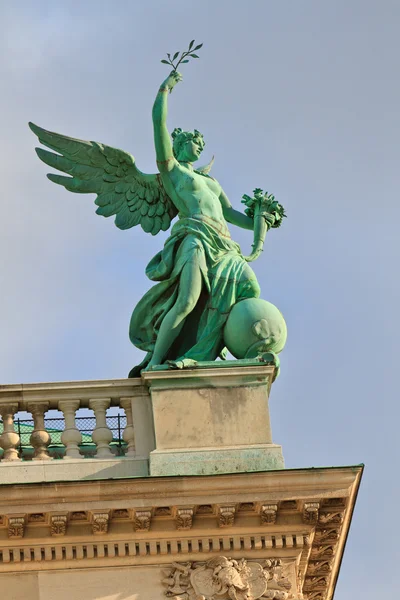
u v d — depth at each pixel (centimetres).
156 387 5503
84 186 6103
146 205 6069
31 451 5494
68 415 5481
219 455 5400
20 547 5247
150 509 5244
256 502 5278
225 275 5747
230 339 5666
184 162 6016
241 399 5503
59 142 6122
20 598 5200
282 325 5656
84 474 5369
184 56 5941
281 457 5409
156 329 5797
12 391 5462
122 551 5269
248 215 6038
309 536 5331
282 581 5269
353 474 5309
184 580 5253
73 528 5269
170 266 5800
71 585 5231
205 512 5294
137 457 5412
